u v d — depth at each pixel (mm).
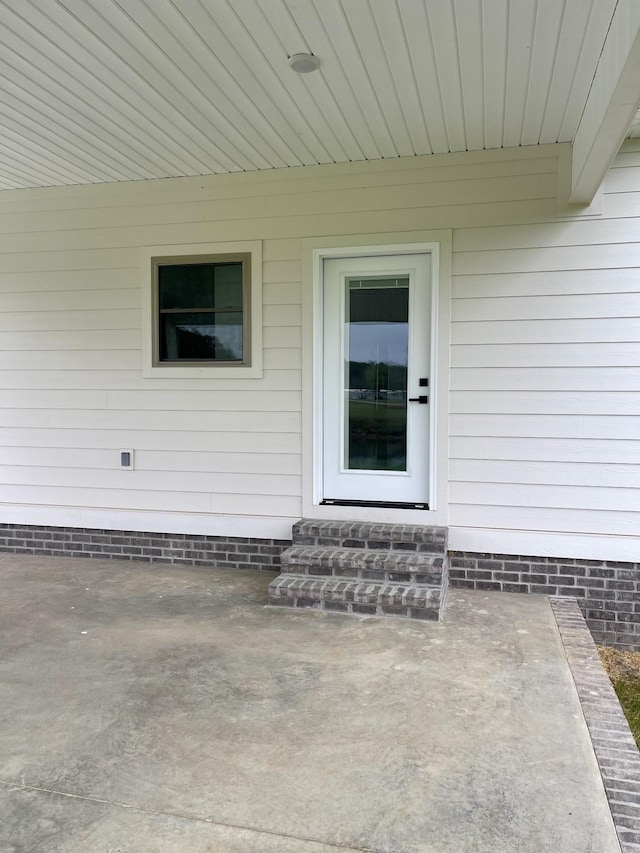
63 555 4926
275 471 4496
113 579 4324
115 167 4348
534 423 4023
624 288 3861
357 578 3846
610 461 3926
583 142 3367
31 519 4961
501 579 4086
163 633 3365
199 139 3850
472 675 2859
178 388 4641
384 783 2096
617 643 3926
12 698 2682
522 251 3992
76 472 4875
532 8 2504
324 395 4469
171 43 2785
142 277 4648
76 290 4789
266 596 3951
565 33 2668
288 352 4426
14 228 4871
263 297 4438
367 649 3141
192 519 4641
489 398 4082
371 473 4410
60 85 3170
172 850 1805
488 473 4105
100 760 2236
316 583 3773
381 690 2725
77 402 4840
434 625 3455
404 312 4312
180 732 2412
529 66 2951
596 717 2504
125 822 1922
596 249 3893
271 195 4375
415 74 3045
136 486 4762
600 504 3949
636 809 1968
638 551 3865
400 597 3555
